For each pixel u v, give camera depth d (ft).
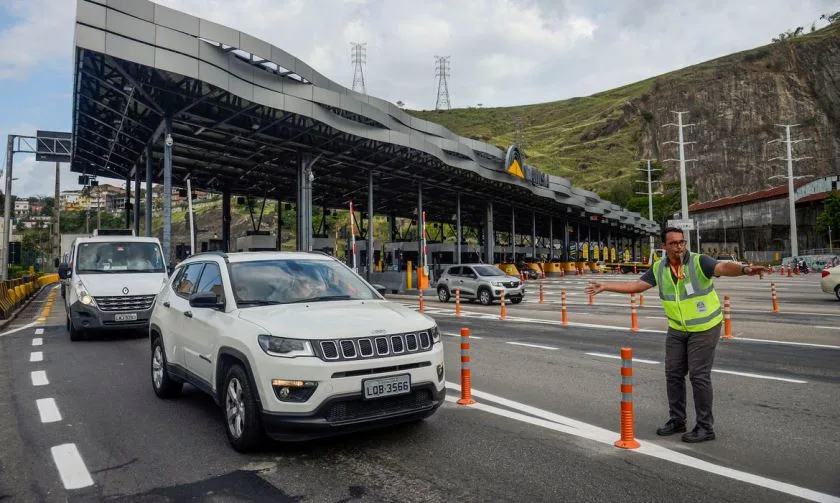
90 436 18.69
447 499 13.25
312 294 19.70
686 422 18.89
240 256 20.90
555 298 88.84
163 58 58.49
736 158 507.30
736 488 13.71
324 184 137.69
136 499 13.65
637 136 613.11
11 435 18.94
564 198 179.52
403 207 187.42
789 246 293.84
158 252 46.01
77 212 410.52
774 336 40.29
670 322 17.98
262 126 81.61
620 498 13.19
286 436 15.57
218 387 17.92
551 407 21.61
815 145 494.18
